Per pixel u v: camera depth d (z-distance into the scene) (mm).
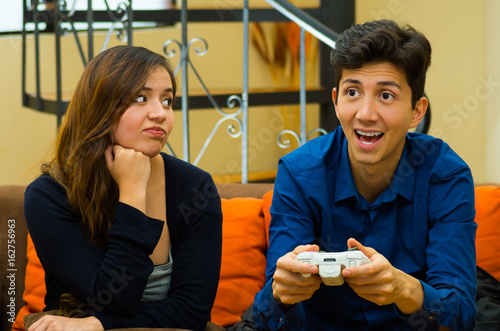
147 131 1491
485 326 1727
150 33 4227
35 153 3984
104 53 1526
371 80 1369
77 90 1528
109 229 1464
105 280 1417
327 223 1534
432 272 1422
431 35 4051
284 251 1463
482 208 1988
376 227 1513
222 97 3492
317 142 1614
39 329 1353
